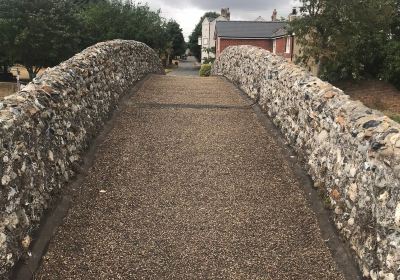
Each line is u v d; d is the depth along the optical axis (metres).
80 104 5.94
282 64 7.59
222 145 6.68
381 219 3.30
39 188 4.08
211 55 55.62
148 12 46.34
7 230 3.34
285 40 35.47
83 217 4.48
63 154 4.93
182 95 10.26
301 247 4.09
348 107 4.47
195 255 3.96
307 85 5.79
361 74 23.55
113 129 7.20
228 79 13.53
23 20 27.39
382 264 3.21
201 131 7.34
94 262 3.80
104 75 7.71
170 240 4.17
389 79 22.38
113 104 8.20
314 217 4.54
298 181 5.35
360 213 3.71
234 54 12.84
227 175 5.61
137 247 4.04
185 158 6.13
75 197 4.82
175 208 4.76
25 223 3.68
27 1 27.84
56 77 5.37
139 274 3.68
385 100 20.45
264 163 5.99
